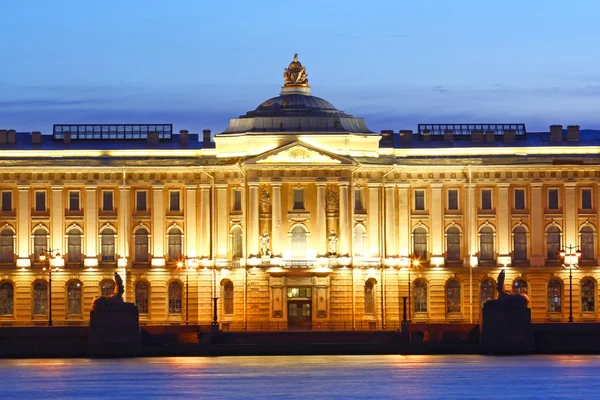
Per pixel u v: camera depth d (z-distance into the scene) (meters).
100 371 182.00
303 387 166.88
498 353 198.88
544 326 199.50
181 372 180.25
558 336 199.38
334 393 163.00
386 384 168.50
